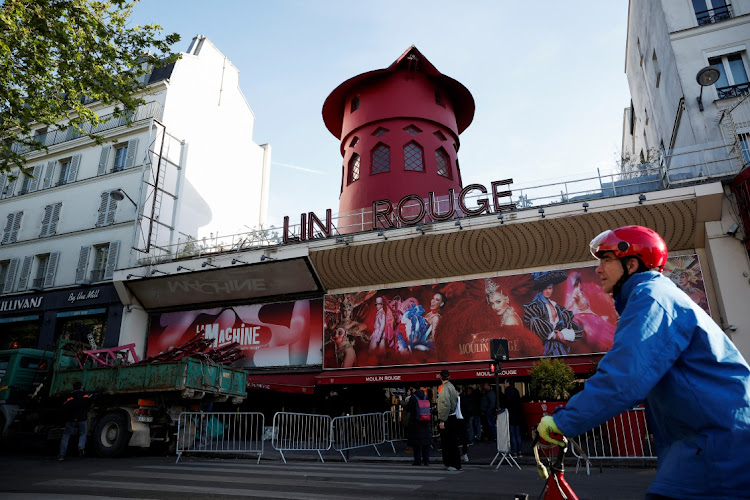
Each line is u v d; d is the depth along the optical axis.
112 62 11.17
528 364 15.41
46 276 23.11
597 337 15.21
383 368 17.08
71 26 10.36
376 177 20.95
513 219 15.81
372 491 6.03
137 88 12.08
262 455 10.98
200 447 11.09
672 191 14.52
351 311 18.05
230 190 26.88
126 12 11.39
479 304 16.58
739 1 16.98
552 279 16.05
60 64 10.39
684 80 16.59
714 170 14.84
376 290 17.92
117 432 11.26
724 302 13.87
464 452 10.12
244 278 19.23
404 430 12.75
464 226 16.31
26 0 9.80
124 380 11.78
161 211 22.72
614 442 9.17
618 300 1.95
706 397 1.56
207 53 26.84
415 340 16.97
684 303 1.69
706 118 15.95
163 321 20.86
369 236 17.33
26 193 25.47
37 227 24.56
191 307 20.56
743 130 15.34
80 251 22.83
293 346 18.61
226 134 27.31
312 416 11.24
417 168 21.20
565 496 1.81
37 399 13.45
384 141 21.50
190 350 13.31
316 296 18.83
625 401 1.53
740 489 1.47
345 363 17.61
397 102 21.83
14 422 13.67
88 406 11.20
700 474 1.53
